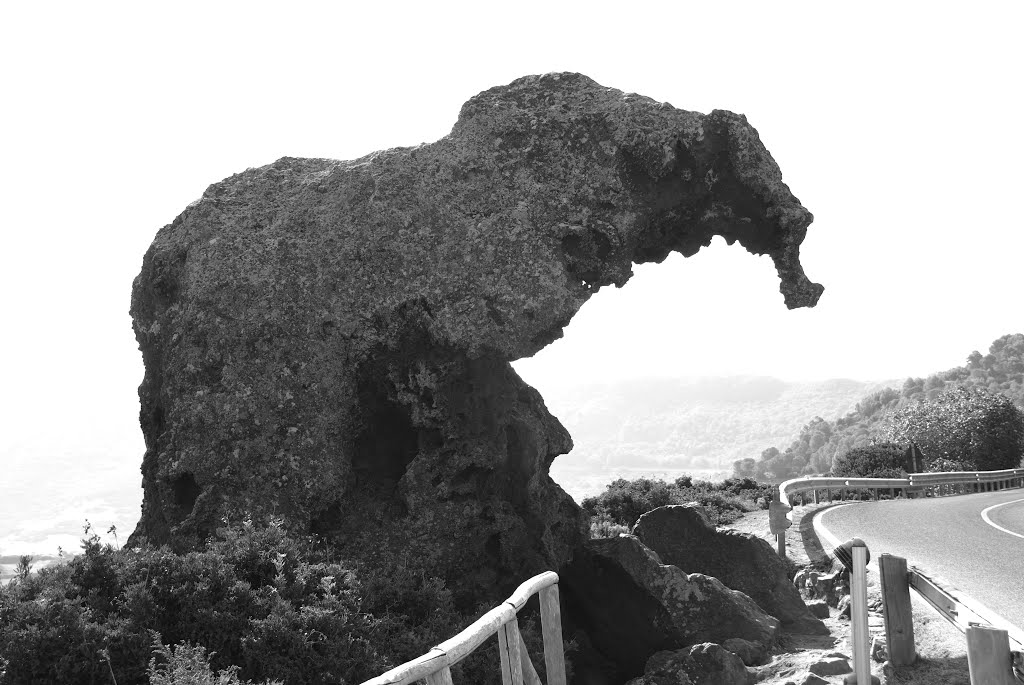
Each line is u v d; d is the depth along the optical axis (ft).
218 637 19.49
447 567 29.66
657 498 68.95
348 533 29.25
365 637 21.44
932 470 162.20
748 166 33.09
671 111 33.37
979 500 96.12
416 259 30.99
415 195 31.78
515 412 33.68
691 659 26.27
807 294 33.37
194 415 28.73
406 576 27.84
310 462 28.73
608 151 33.09
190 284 30.45
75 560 20.81
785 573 33.91
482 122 34.04
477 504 30.83
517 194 32.86
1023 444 180.96
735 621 29.84
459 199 32.30
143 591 19.45
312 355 29.66
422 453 30.35
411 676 11.89
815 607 33.68
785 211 32.94
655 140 32.65
